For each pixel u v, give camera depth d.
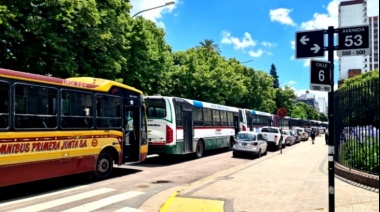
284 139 31.81
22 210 7.95
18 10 14.10
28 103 9.43
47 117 10.02
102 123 12.30
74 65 16.88
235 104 53.12
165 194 9.95
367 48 5.92
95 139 11.91
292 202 8.52
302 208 7.92
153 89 30.20
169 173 14.56
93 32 17.55
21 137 9.16
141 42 25.64
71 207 8.31
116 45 21.14
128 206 8.47
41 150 9.77
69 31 16.86
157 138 18.09
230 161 19.84
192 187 10.55
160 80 30.39
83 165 11.38
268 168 15.45
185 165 17.61
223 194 9.50
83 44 17.38
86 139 11.48
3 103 8.73
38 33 15.00
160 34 31.50
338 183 11.21
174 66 39.25
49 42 15.52
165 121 18.14
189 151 20.05
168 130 18.05
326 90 5.96
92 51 18.81
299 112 114.62
